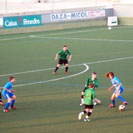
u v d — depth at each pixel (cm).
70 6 17425
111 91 5384
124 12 13638
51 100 5009
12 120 4250
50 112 4506
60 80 6150
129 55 8250
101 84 5800
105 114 4391
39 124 4097
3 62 7875
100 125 4025
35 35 11600
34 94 5328
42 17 12456
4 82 6138
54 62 7700
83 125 4038
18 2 18288
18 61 7925
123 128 3928
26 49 9375
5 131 3912
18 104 4869
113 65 7250
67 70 6675
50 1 18838
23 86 5803
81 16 13250
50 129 3934
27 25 12162
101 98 5056
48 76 6462
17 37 11262
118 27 13125
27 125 4075
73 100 4981
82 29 12788
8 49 9444
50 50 9156
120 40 10425
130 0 17525
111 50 8944
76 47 9519
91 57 8144
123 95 5175
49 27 12588
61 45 9850
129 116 4306
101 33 11825
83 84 5841
